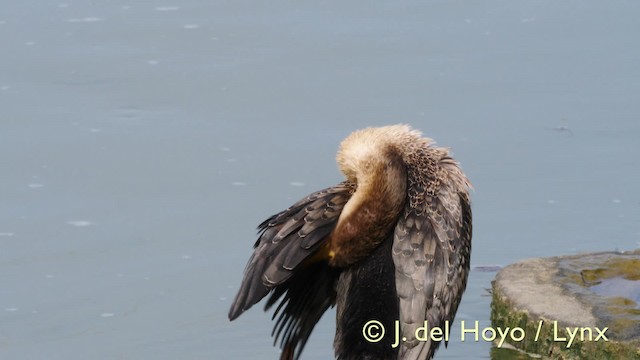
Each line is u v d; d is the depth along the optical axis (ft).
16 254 41.04
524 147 46.60
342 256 26.50
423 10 58.65
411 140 27.02
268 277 25.13
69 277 39.55
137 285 38.93
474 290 37.99
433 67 53.16
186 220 42.91
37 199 44.45
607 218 41.75
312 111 50.01
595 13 57.72
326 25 57.31
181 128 49.16
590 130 47.55
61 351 35.27
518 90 50.90
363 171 26.16
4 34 57.47
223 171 45.96
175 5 60.64
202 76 53.26
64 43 56.59
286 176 45.50
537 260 37.55
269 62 54.19
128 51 55.77
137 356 34.71
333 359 34.12
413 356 25.57
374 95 50.93
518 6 58.95
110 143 48.11
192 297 38.06
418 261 25.84
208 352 34.78
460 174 26.91
